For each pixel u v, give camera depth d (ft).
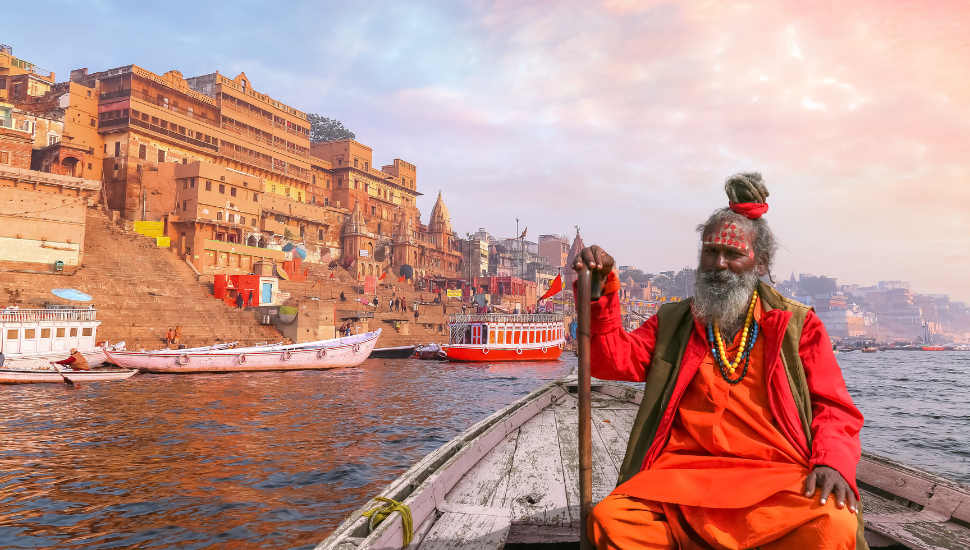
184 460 35.04
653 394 7.55
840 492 5.99
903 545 10.45
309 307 144.36
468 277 316.19
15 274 114.62
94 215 158.10
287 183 236.22
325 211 237.04
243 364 100.94
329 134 354.95
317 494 28.09
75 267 129.80
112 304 122.31
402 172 305.53
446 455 15.23
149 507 25.76
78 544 21.50
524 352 151.94
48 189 138.31
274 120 235.40
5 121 149.69
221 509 25.50
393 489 11.06
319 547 8.14
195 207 169.07
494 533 10.42
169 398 65.51
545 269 403.54
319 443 40.83
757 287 7.40
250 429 46.24
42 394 67.36
